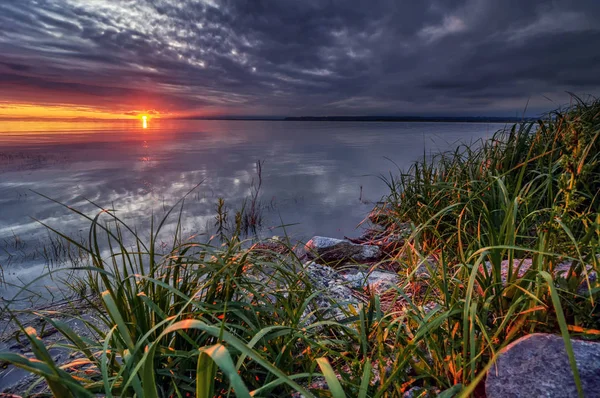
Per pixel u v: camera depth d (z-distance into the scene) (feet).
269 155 107.76
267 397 5.94
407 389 5.88
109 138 236.84
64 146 151.12
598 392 4.17
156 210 36.24
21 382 9.16
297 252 18.08
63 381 3.40
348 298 10.36
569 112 15.37
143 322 6.11
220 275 6.97
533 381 4.57
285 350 6.34
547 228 5.79
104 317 6.39
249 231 26.78
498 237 6.51
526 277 5.87
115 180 58.34
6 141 183.62
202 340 6.22
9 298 15.42
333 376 3.39
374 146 142.72
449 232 12.30
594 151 10.73
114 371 5.85
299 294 8.00
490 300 5.92
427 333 6.05
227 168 74.95
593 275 6.07
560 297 5.69
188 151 126.82
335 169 71.67
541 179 12.03
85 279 16.57
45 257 22.16
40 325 12.13
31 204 40.04
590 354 4.74
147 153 116.78
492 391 4.74
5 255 22.72
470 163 14.94
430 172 18.13
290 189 48.19
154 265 7.15
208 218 31.96
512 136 14.39
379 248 16.79
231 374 2.65
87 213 35.45
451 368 5.58
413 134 264.31
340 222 29.63
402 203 17.60
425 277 9.21
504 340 5.79
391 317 7.76
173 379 5.52
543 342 5.07
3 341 11.19
